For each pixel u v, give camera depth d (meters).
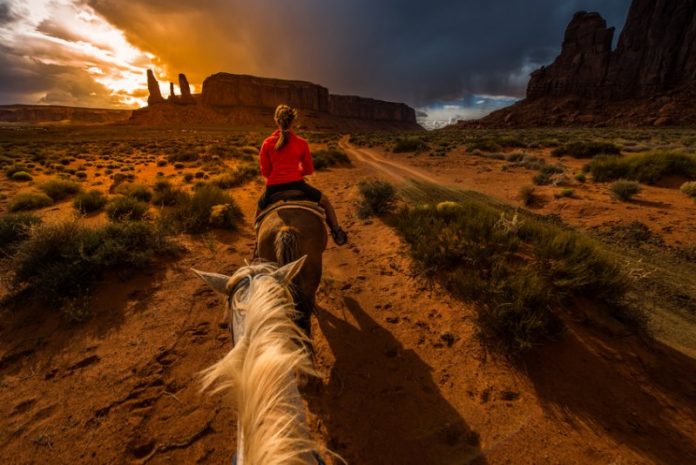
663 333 3.36
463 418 2.62
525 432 2.46
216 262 5.38
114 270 4.68
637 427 2.42
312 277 2.54
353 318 3.97
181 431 2.58
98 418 2.66
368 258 5.54
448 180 11.89
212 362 3.29
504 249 4.43
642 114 84.25
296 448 0.86
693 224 5.93
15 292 4.25
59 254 4.45
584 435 2.39
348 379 3.08
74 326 3.71
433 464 2.32
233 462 1.11
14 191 10.84
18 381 3.00
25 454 2.39
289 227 2.48
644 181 9.34
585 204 7.41
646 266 4.75
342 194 10.28
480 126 113.88
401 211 6.97
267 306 1.26
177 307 4.11
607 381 2.77
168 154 23.41
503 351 3.13
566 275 3.70
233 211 7.45
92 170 15.98
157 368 3.18
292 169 3.08
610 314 3.44
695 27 85.69
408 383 3.00
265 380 0.93
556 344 3.11
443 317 3.77
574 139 31.70
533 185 10.15
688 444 2.29
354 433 2.58
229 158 20.47
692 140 25.00
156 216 7.25
